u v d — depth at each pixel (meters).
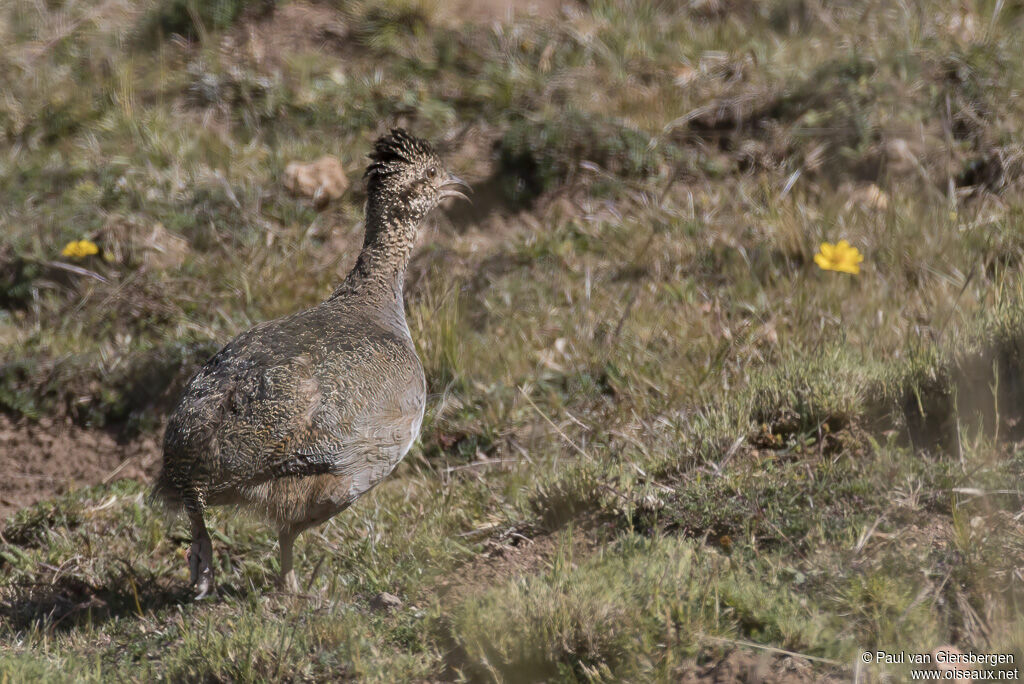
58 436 10.94
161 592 8.36
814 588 6.64
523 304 11.70
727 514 7.56
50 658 7.12
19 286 12.41
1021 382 8.12
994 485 7.20
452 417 10.31
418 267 12.29
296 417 7.31
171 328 11.79
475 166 13.45
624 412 10.07
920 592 6.35
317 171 13.40
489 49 14.82
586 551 7.64
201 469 7.12
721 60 14.47
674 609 6.33
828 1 15.27
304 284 12.09
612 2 15.70
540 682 6.25
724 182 13.12
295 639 6.70
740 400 8.94
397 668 6.36
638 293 11.66
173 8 15.65
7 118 14.48
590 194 13.09
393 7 15.21
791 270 11.64
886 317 10.34
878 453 7.86
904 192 12.46
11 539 9.46
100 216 12.90
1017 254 11.07
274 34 15.31
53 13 16.11
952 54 13.58
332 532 8.88
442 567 7.82
